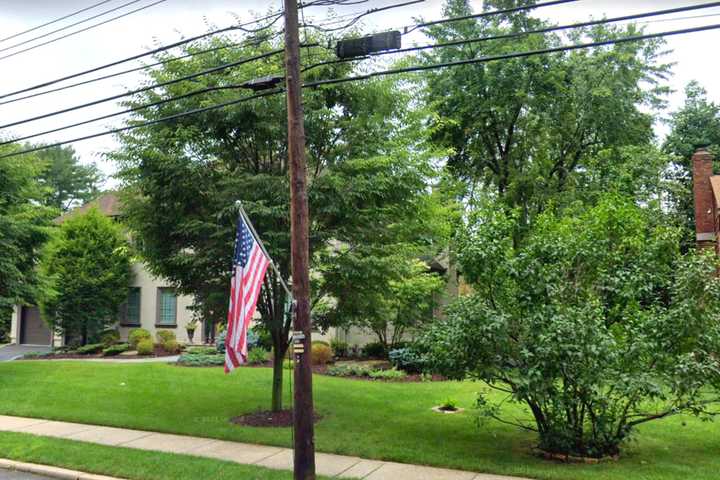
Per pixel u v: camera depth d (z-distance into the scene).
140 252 11.59
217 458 8.74
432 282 18.88
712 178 23.06
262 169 11.11
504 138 25.41
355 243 11.03
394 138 11.45
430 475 7.91
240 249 8.72
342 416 11.59
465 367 8.65
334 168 10.55
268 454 9.02
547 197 22.84
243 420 11.20
